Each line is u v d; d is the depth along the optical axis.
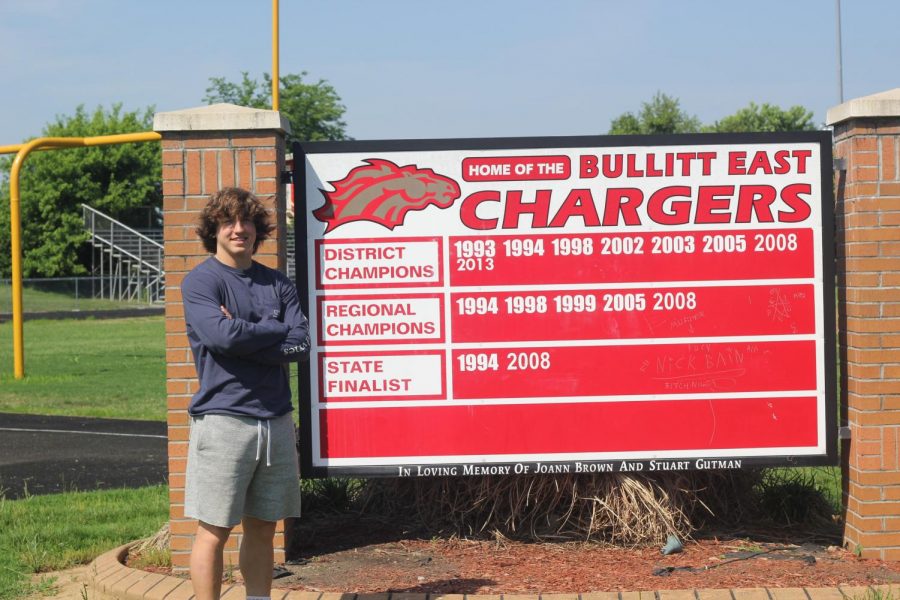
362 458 6.30
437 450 6.30
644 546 6.36
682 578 5.69
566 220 6.30
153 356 26.88
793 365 6.32
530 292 6.30
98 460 11.24
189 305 4.68
